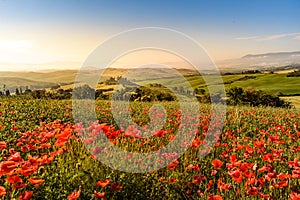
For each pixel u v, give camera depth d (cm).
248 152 552
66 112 1110
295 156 602
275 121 1112
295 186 466
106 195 413
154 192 452
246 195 429
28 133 623
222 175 496
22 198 327
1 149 514
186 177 490
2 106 1284
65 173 434
